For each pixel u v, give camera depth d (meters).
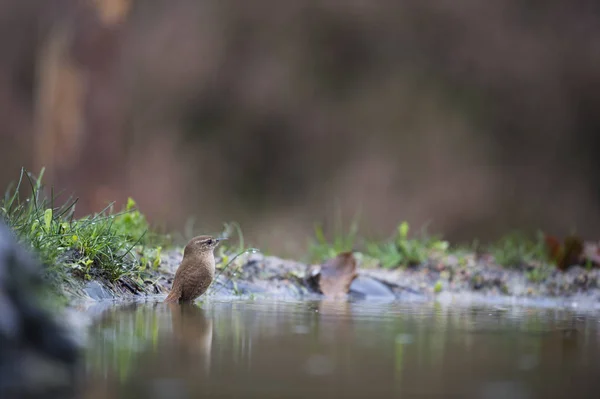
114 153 17.20
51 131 16.94
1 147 24.97
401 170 24.66
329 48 25.62
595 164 25.17
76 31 16.81
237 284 7.78
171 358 3.94
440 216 24.09
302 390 3.39
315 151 25.30
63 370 3.58
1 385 3.26
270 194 25.16
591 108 25.27
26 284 3.71
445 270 9.65
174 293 6.57
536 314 6.73
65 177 16.86
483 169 24.69
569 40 25.34
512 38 25.38
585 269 9.99
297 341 4.55
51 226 6.34
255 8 25.58
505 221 24.22
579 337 5.11
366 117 25.25
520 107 25.22
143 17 25.33
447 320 5.91
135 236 7.78
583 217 24.70
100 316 5.23
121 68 17.31
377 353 4.26
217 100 25.50
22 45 25.33
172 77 25.34
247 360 3.96
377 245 10.43
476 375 3.78
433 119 25.06
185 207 24.38
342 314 6.11
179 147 24.98
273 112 25.41
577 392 3.48
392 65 25.55
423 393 3.40
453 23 25.41
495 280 9.47
